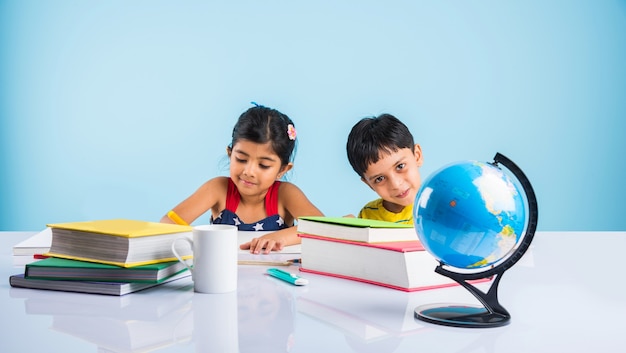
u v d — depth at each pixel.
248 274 1.00
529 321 0.71
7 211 4.05
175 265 0.92
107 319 0.70
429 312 0.73
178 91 4.09
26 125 4.05
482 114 4.02
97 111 4.09
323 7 4.02
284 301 0.80
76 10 4.04
